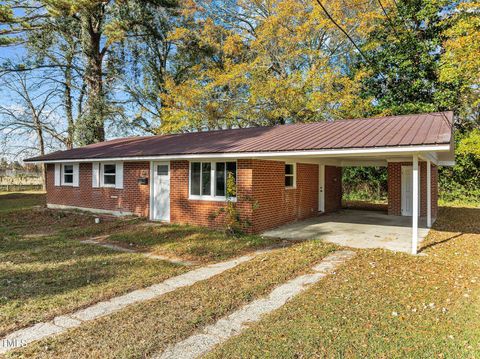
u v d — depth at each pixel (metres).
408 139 7.48
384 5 19.88
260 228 10.69
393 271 6.58
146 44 25.53
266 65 21.02
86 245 9.08
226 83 20.94
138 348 3.73
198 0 23.72
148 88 25.97
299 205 13.45
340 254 7.97
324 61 19.52
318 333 4.06
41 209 16.58
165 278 6.29
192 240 9.40
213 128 23.19
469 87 18.47
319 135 10.06
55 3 17.59
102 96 23.23
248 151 9.40
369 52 21.31
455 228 11.79
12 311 4.75
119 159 12.90
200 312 4.68
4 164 30.80
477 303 5.02
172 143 13.82
